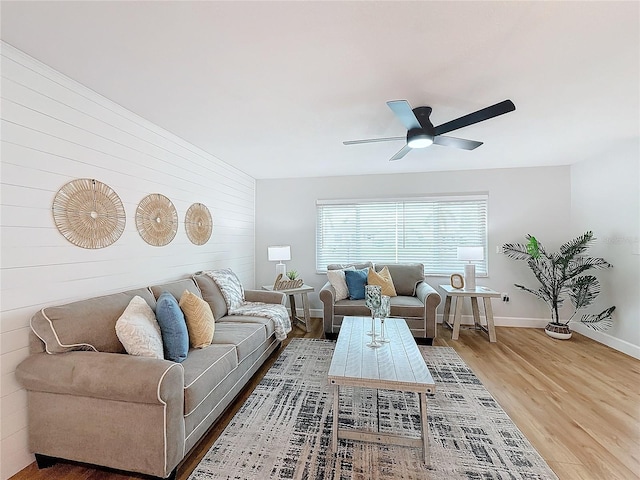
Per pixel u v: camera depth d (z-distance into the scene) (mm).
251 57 1766
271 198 5203
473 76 1980
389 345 2314
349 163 4219
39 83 1816
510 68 1888
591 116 2643
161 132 2918
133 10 1378
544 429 2045
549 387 2627
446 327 4406
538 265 4387
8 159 1662
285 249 4559
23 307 1726
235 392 2289
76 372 1569
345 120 2721
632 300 3340
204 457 1773
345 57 1768
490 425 2084
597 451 1832
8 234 1660
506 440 1927
